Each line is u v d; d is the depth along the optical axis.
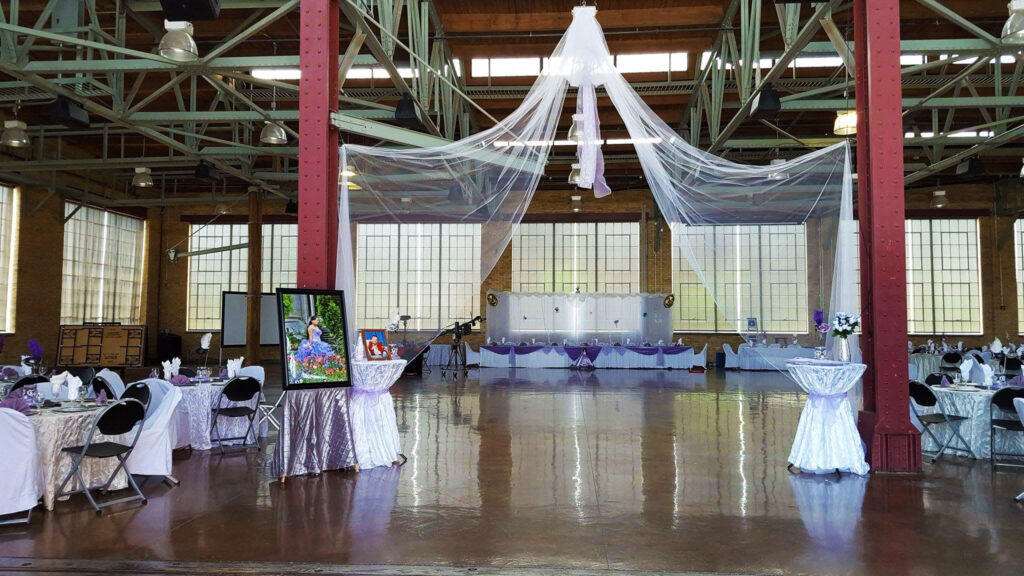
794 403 9.80
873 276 5.61
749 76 8.20
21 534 3.92
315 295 5.48
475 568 3.38
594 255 18.36
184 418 6.42
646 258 17.95
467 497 4.71
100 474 4.86
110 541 3.79
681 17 9.34
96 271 15.84
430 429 7.52
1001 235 16.67
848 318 5.52
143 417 4.61
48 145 13.70
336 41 6.00
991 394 5.93
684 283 17.83
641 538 3.85
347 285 6.05
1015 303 16.56
